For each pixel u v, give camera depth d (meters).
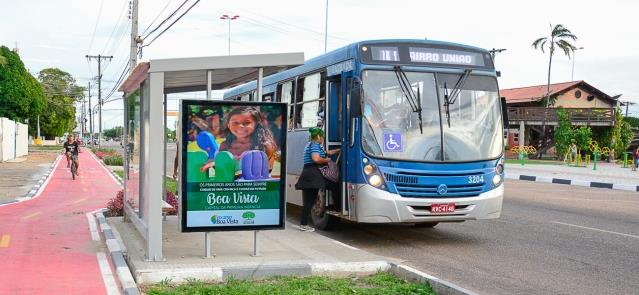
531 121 53.00
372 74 10.10
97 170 31.20
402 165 9.88
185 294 6.66
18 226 11.73
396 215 9.83
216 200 8.03
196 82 10.98
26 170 29.94
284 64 8.55
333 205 11.27
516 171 33.69
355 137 10.01
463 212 10.12
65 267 8.08
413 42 10.45
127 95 12.10
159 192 7.98
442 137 10.12
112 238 9.84
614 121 51.25
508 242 10.80
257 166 8.18
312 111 12.30
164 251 8.73
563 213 15.08
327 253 8.73
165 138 12.68
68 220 12.63
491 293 7.22
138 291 6.54
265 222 8.24
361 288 7.10
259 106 8.18
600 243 10.70
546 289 7.42
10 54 52.59
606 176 30.16
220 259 8.15
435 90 10.30
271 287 6.98
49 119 91.00
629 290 7.39
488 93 10.64
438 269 8.55
